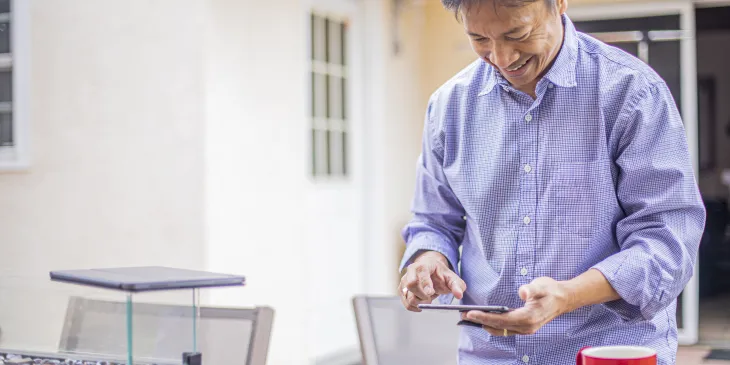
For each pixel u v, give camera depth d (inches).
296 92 193.2
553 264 69.2
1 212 185.5
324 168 226.8
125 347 62.7
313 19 220.5
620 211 69.1
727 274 308.2
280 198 188.7
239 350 81.4
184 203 170.4
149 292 60.9
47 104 181.8
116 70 175.9
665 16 244.7
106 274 61.0
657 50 246.1
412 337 88.7
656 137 66.3
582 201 68.4
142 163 173.9
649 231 65.4
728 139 430.3
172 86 171.3
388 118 247.3
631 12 247.0
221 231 172.6
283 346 188.9
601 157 67.9
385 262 245.4
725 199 311.9
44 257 182.5
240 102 178.1
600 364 52.1
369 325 89.0
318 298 222.4
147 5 173.0
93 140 178.1
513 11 60.4
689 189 65.7
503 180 70.8
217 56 171.6
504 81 70.1
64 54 180.1
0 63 185.2
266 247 184.5
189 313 59.5
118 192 176.1
